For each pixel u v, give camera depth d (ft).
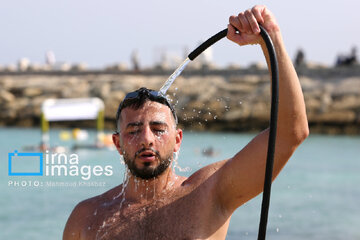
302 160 136.46
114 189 18.38
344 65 275.39
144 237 16.57
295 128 16.53
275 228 61.46
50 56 357.41
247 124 239.30
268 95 246.27
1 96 289.12
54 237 51.26
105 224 17.13
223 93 248.93
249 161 16.75
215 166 17.75
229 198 17.19
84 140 171.94
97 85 286.87
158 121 16.79
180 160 73.92
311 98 249.34
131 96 17.07
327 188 93.04
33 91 294.87
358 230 60.85
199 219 16.69
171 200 17.06
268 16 16.69
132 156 16.84
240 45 17.13
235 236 53.06
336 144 188.55
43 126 126.11
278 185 96.94
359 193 87.97
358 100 245.24
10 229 54.49
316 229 61.05
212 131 236.84
